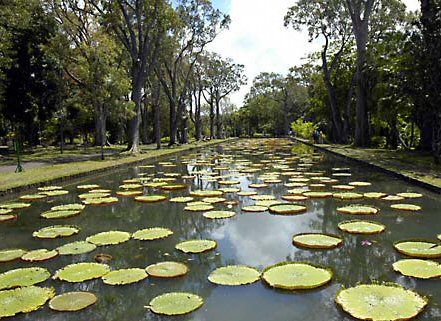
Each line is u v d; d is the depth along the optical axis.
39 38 19.75
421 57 10.95
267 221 5.92
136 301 3.24
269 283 3.46
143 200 7.59
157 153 18.97
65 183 10.05
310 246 4.58
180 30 23.58
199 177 11.11
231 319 2.91
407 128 20.16
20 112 20.78
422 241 4.60
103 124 28.36
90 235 5.34
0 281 3.67
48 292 3.41
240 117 55.91
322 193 7.80
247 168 12.95
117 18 17.14
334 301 3.14
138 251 4.58
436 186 7.32
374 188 8.34
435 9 10.55
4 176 10.07
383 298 3.09
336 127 24.89
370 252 4.36
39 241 5.09
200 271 3.90
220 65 41.19
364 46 19.58
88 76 16.62
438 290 3.30
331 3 22.83
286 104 50.44
